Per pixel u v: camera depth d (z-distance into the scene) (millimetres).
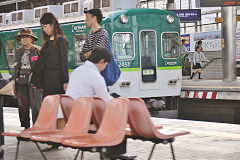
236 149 6746
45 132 5109
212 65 24734
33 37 8148
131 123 4629
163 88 14609
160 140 4516
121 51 13758
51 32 6938
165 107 14797
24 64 8102
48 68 6938
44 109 5504
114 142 4164
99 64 5465
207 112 14250
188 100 14883
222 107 13828
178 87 14898
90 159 6293
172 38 14828
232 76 18109
